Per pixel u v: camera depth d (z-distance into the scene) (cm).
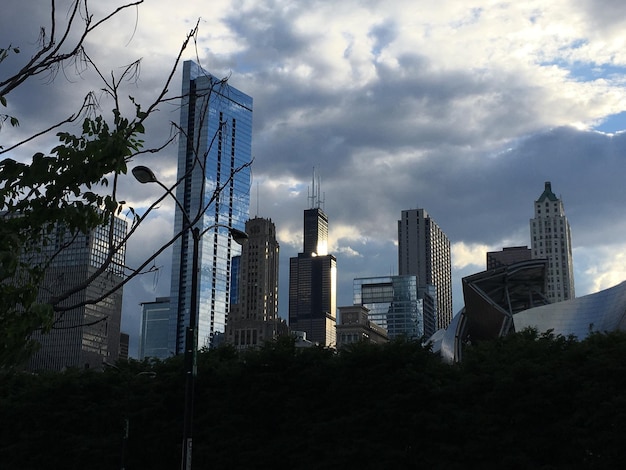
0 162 1096
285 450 4919
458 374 5178
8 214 1137
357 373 4947
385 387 4841
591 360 4444
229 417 5075
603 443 4131
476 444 4544
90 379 5669
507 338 5619
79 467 5356
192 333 2666
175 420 5222
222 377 5272
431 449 4722
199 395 5369
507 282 10925
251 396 5088
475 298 10381
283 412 5112
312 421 4991
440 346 11419
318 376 5056
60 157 1102
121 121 1164
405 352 5075
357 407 4969
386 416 4734
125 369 5981
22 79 1091
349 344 5284
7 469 5491
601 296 9744
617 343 4597
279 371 5231
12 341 1030
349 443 4766
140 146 1180
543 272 11025
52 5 1104
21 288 1070
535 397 4438
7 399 5747
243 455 4897
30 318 1030
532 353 5016
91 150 1096
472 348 5566
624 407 4056
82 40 1116
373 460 4669
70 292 1105
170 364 5697
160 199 1209
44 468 5488
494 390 4578
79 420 5497
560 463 4469
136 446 5359
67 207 1110
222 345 6150
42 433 5409
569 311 9781
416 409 4794
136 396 5334
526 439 4472
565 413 4522
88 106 1156
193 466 5031
